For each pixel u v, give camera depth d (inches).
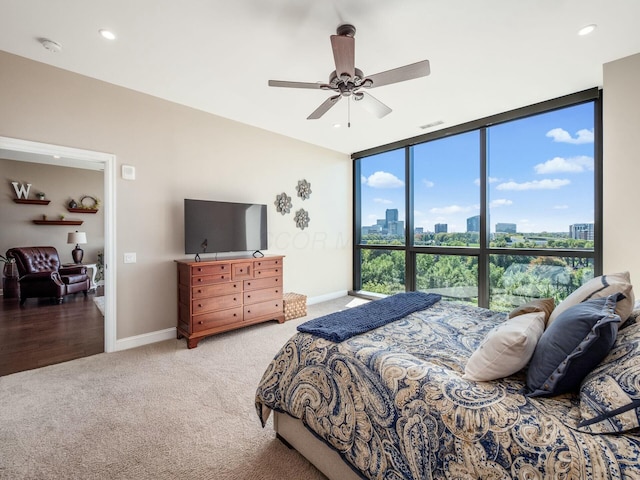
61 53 99.7
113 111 120.8
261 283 150.9
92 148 116.2
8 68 99.9
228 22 84.0
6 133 99.7
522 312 71.2
